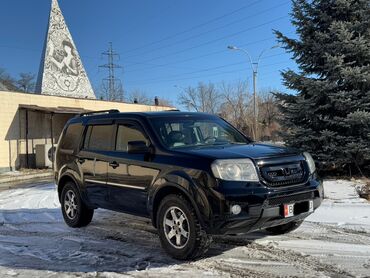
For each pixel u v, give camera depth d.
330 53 13.06
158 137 5.93
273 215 5.04
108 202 6.62
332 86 12.51
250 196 4.90
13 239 6.89
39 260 5.66
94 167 6.89
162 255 5.67
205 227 5.02
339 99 12.33
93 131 7.23
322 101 13.20
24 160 24.31
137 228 7.30
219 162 5.04
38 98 25.17
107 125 6.91
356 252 5.45
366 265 4.94
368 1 12.81
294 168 5.40
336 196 9.31
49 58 36.16
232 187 4.91
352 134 12.68
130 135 6.38
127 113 6.68
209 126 6.61
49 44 36.62
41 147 23.88
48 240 6.73
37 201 10.94
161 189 5.56
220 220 4.88
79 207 7.41
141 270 5.07
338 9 13.19
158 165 5.64
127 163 6.16
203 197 4.99
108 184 6.55
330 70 12.84
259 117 58.72
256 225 5.04
